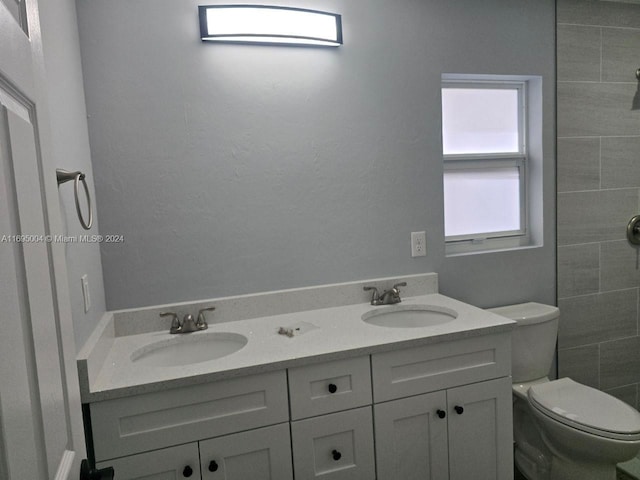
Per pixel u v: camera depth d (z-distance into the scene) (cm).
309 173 209
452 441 180
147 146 188
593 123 251
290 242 209
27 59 70
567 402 196
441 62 224
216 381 149
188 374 146
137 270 191
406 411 172
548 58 241
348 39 210
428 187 228
